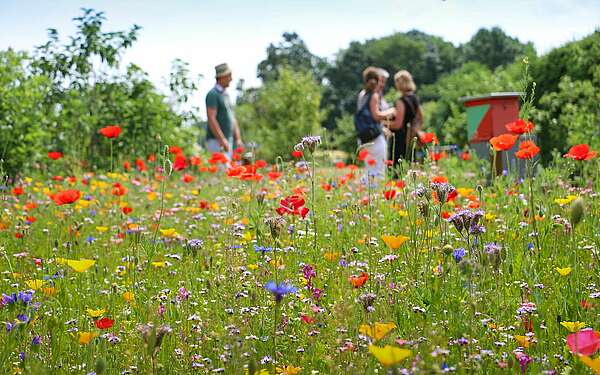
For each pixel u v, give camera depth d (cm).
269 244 472
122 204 661
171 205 833
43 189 884
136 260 390
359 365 259
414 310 319
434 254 421
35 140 1209
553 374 248
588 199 558
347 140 4150
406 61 7681
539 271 381
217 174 1041
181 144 1524
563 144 1245
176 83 1566
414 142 521
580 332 219
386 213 564
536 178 625
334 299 364
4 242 543
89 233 627
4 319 325
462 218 329
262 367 279
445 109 2408
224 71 1090
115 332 325
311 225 522
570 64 1686
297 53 8769
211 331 321
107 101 1474
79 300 389
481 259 306
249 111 4441
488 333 302
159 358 294
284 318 330
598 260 390
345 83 7388
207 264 426
